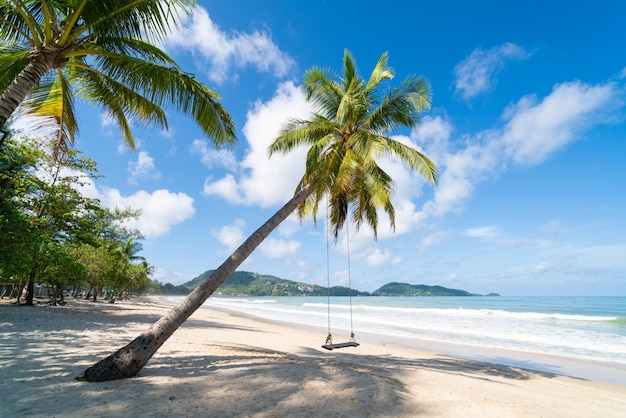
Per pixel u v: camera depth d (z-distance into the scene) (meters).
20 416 3.53
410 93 9.73
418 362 9.86
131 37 6.09
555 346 14.33
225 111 7.39
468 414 4.53
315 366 6.85
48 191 15.83
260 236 6.94
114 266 32.25
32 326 10.98
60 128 8.12
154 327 5.54
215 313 32.00
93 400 4.09
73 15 5.48
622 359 11.62
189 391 4.63
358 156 9.60
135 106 7.74
